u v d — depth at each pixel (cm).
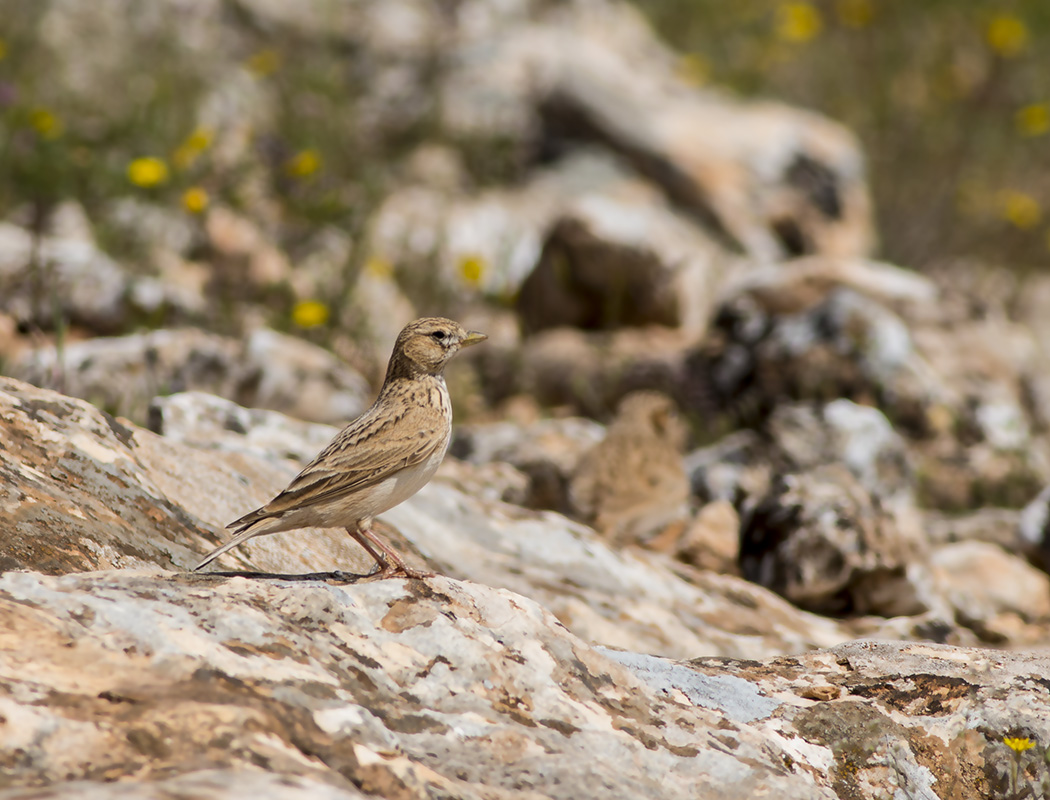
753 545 1033
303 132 2003
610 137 2184
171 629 463
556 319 1792
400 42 2388
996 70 2530
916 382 1516
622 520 1086
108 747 389
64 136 1658
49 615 458
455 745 466
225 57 2183
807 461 1293
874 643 692
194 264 1630
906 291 1714
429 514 901
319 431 1027
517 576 841
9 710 393
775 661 666
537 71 2312
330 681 465
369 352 1513
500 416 1602
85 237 1580
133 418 1079
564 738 489
